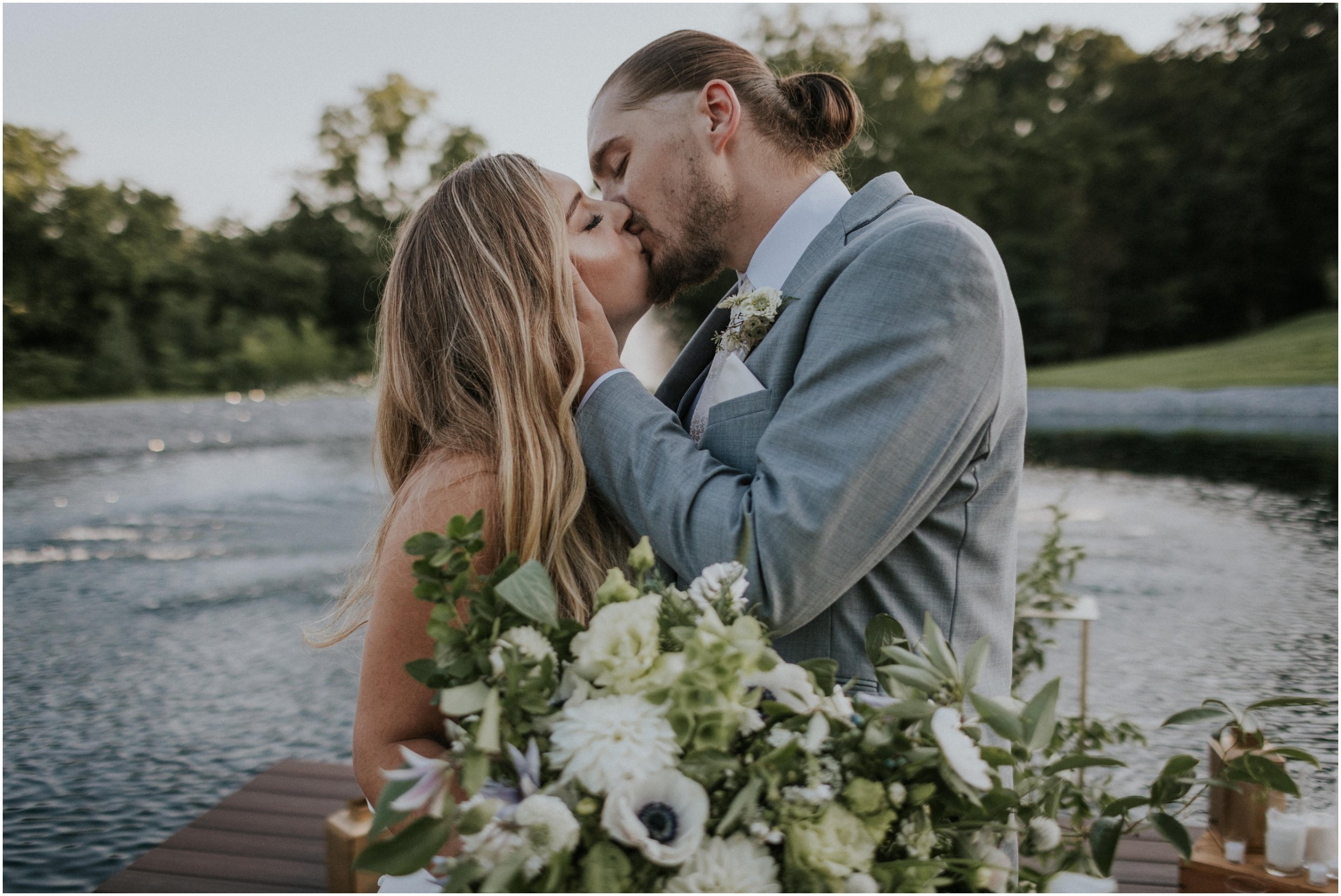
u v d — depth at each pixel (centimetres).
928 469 101
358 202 3136
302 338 2848
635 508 110
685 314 2377
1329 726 388
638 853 69
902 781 75
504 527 113
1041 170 2792
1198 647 504
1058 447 1290
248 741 435
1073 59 3200
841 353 104
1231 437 1331
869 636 94
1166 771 89
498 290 119
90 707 476
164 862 291
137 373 2586
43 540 850
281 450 1480
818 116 141
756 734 75
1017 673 295
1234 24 2914
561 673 78
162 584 699
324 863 289
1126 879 263
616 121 144
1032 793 85
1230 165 2784
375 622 109
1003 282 119
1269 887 222
